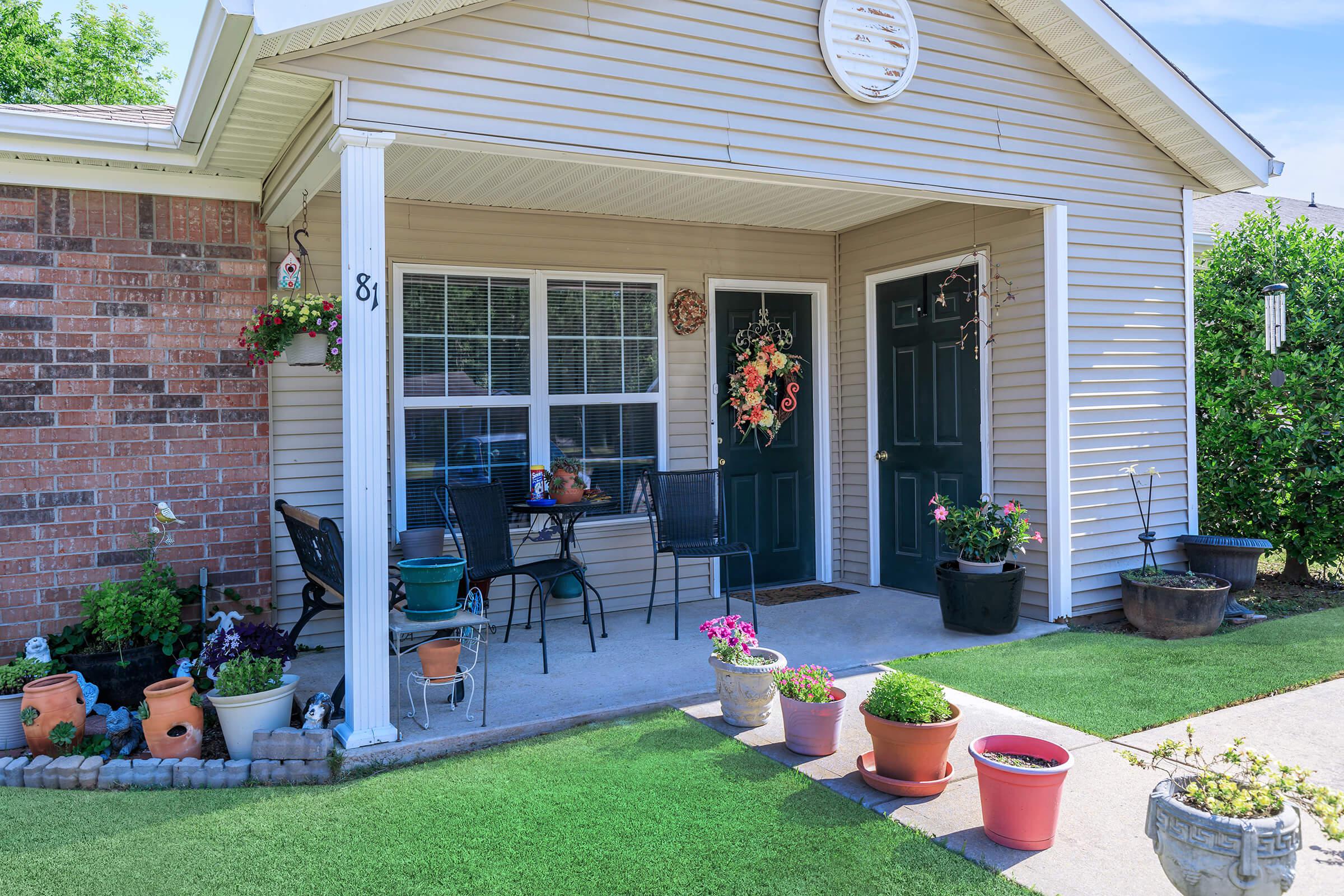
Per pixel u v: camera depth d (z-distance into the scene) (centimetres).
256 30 288
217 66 321
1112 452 546
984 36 491
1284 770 213
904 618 546
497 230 550
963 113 484
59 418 433
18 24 1372
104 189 439
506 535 506
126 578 446
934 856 249
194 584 461
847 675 432
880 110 456
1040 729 350
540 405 562
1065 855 250
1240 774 221
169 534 455
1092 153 534
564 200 539
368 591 336
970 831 266
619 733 357
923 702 291
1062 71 521
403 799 296
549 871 246
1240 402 655
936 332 598
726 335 638
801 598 615
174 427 456
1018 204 509
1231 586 521
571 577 562
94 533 440
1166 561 574
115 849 262
